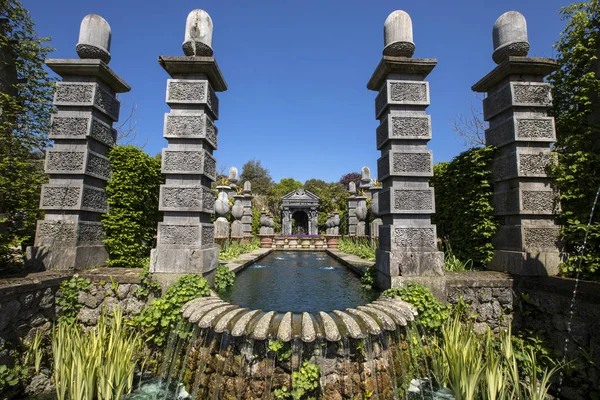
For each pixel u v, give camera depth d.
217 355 3.19
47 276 3.94
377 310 3.45
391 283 4.27
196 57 4.52
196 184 4.59
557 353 3.60
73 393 3.06
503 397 3.06
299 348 3.02
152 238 5.77
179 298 3.89
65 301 4.04
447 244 6.02
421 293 4.00
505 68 4.61
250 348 3.05
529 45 4.65
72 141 4.80
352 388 3.03
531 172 4.45
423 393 3.49
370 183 16.72
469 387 3.12
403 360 3.50
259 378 3.02
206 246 4.75
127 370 3.40
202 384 3.19
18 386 3.40
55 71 4.86
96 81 4.97
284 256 11.97
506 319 4.17
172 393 3.49
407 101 4.63
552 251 4.39
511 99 4.58
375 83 5.17
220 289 5.00
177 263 4.37
